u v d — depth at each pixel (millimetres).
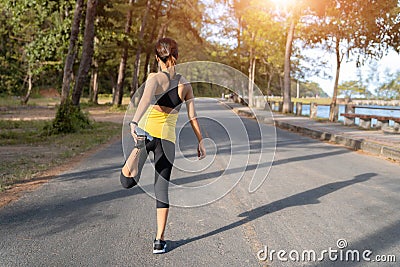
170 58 3498
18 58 35312
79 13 13586
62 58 24109
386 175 7168
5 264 3176
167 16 30703
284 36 26547
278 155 9453
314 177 6836
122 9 23922
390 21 16047
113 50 28109
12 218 4344
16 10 22297
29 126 15805
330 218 4539
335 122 18828
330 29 17453
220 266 3229
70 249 3508
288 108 26406
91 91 47812
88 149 9727
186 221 4352
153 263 3252
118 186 5883
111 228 4070
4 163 7461
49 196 5270
